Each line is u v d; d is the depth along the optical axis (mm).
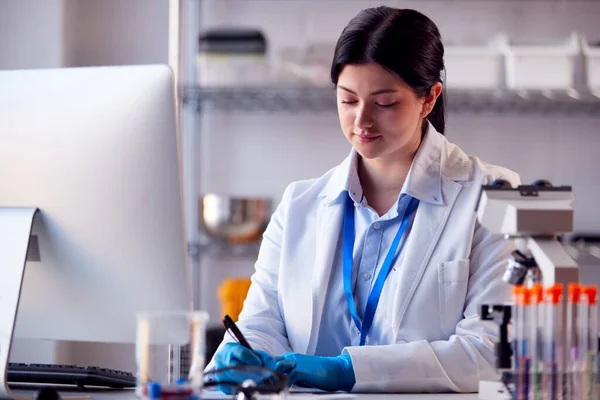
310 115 3947
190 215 3900
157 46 3127
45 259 1633
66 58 3115
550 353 1418
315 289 2031
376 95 1901
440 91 2064
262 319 2070
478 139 3889
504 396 1517
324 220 2102
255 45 3627
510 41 3533
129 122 1567
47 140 1608
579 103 3740
